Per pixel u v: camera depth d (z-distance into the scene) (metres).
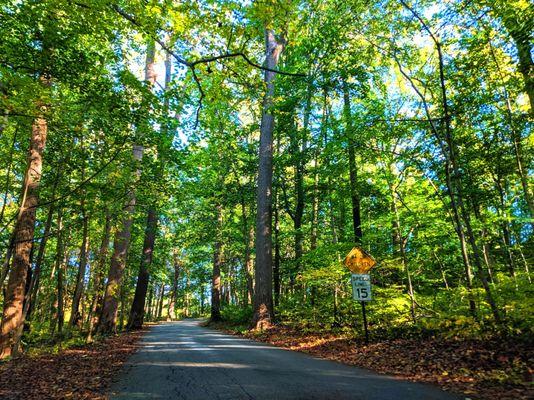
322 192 19.39
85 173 14.15
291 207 24.48
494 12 8.24
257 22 7.33
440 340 8.26
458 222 9.39
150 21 6.78
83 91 8.45
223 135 21.88
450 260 14.88
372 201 17.61
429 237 12.55
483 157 10.89
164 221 31.62
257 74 8.28
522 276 9.69
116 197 12.70
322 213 26.33
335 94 16.20
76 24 7.47
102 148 11.85
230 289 50.88
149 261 24.80
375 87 17.75
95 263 24.95
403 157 11.57
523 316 7.30
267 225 17.25
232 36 7.22
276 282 20.91
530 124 10.34
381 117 11.74
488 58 9.55
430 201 11.72
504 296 8.66
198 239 27.61
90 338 15.27
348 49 15.70
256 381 6.18
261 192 17.58
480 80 9.82
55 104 8.34
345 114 13.25
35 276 12.85
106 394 5.70
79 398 5.54
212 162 22.77
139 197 16.50
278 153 22.58
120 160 12.02
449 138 9.03
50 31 7.37
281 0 6.89
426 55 12.25
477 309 8.88
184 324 34.12
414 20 11.01
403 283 14.44
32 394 5.96
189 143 12.93
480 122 10.44
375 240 14.50
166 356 9.91
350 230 19.70
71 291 31.31
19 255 11.88
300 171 19.81
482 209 13.75
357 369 7.22
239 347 11.76
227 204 24.11
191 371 7.37
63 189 13.32
